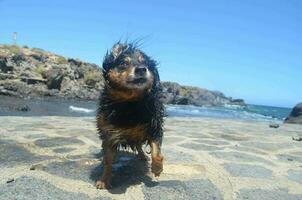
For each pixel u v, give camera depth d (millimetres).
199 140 1076
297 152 982
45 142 906
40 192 542
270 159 859
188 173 681
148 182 616
